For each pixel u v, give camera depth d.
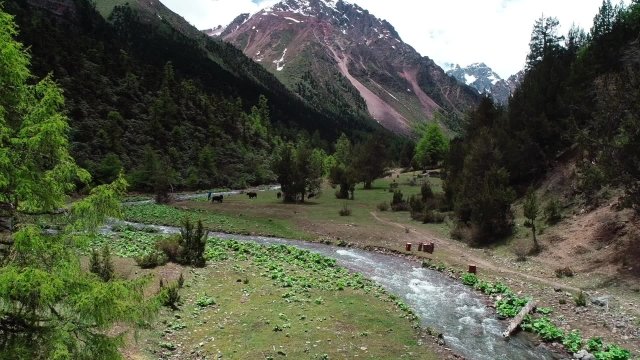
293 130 181.75
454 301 22.52
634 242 26.44
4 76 7.55
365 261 31.22
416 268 29.80
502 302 22.22
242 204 57.78
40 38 87.88
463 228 39.91
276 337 15.50
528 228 35.50
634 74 30.28
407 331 17.20
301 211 52.22
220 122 117.81
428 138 103.25
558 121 44.62
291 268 26.30
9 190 7.62
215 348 14.51
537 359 16.00
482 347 16.86
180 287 20.27
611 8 60.94
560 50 60.62
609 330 18.62
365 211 53.66
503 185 38.84
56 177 8.27
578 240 30.20
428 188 57.94
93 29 146.12
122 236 32.56
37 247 7.33
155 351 13.98
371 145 80.19
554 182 40.12
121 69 105.62
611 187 31.56
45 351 7.14
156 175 72.81
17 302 7.30
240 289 20.95
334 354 14.52
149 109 98.81
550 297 23.06
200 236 25.56
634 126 26.50
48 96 7.98
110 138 79.44
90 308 7.33
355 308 19.19
